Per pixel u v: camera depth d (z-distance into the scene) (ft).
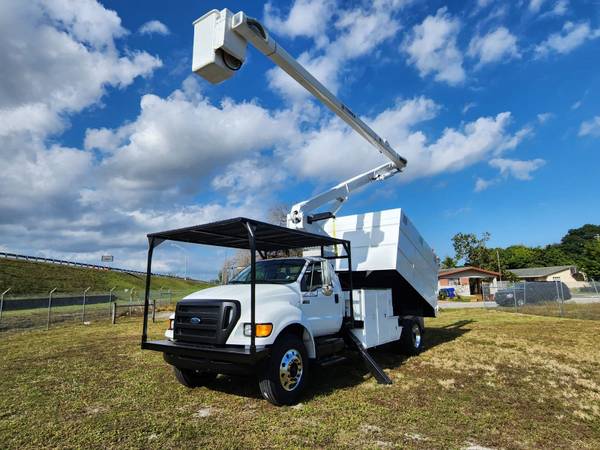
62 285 164.04
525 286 81.20
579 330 40.29
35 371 23.41
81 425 14.37
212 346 16.25
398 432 13.56
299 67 19.84
